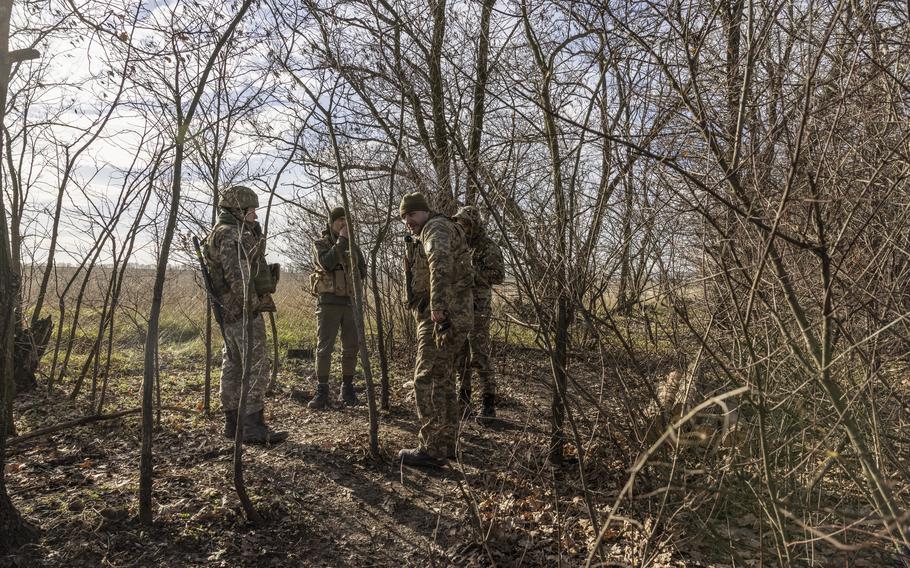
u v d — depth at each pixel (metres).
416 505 3.63
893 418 2.73
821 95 2.39
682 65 2.77
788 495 2.54
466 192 4.77
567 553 3.08
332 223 5.61
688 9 2.58
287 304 10.31
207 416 5.11
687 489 2.83
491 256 4.82
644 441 3.08
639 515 3.14
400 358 7.74
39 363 6.15
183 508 3.32
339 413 5.44
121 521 3.15
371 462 4.21
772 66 2.57
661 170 2.74
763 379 2.77
